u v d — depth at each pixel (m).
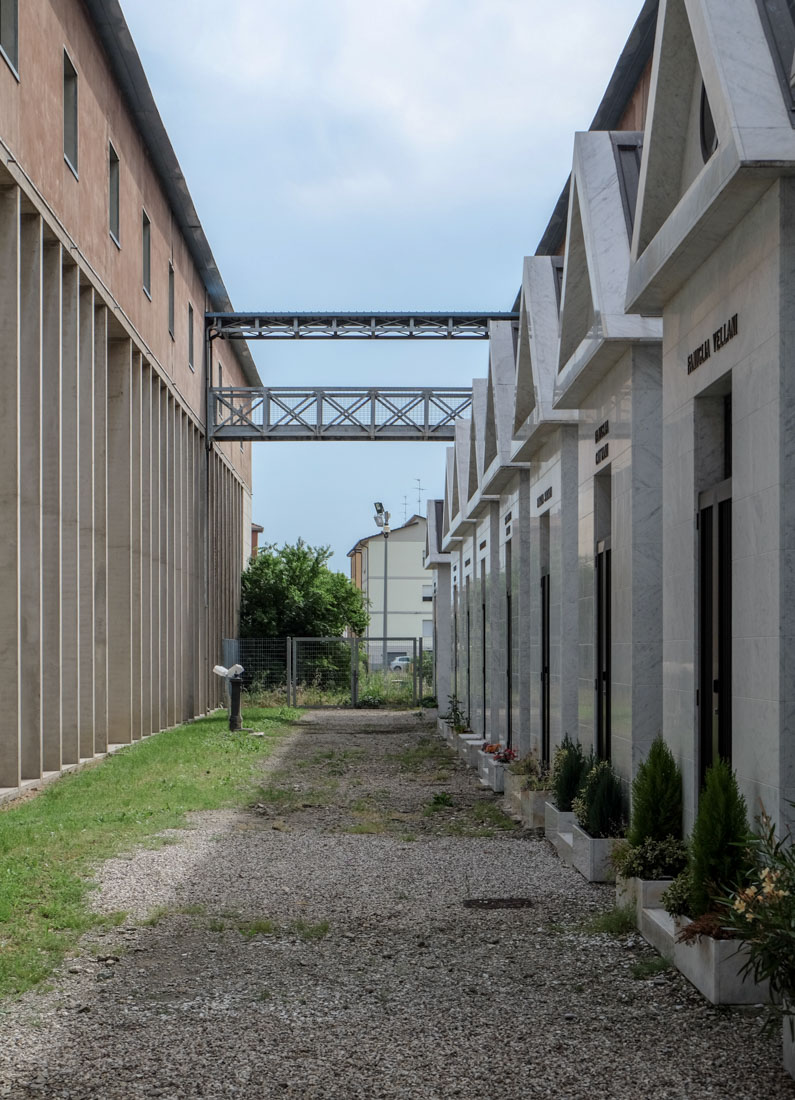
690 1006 6.65
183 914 9.23
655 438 10.88
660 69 8.73
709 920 6.85
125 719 23.72
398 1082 5.51
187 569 31.97
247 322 35.50
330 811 15.56
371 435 36.19
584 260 12.84
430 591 76.44
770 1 7.17
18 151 15.59
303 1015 6.57
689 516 8.92
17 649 15.52
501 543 21.45
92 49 20.34
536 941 8.35
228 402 37.34
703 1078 5.52
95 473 21.12
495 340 19.80
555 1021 6.43
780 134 6.63
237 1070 5.68
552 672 15.35
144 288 25.48
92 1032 6.27
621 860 9.00
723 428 8.79
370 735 29.59
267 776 19.50
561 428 14.65
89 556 20.38
